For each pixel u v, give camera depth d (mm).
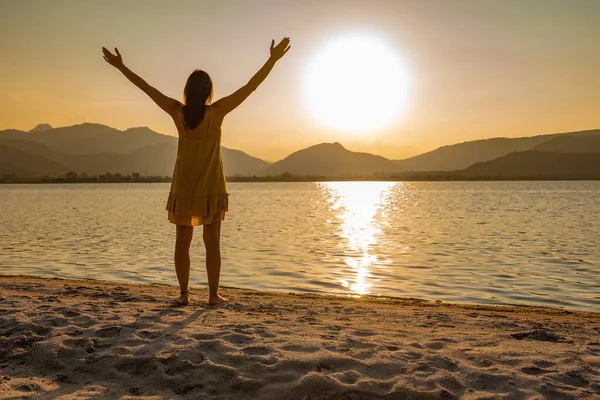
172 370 3285
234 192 136125
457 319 5402
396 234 24141
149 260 14289
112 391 3066
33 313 4828
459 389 3014
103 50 5031
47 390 3080
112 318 4562
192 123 4805
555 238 21875
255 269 12805
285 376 3139
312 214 42000
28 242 19281
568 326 5094
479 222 31875
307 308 5867
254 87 4953
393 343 3895
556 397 2893
